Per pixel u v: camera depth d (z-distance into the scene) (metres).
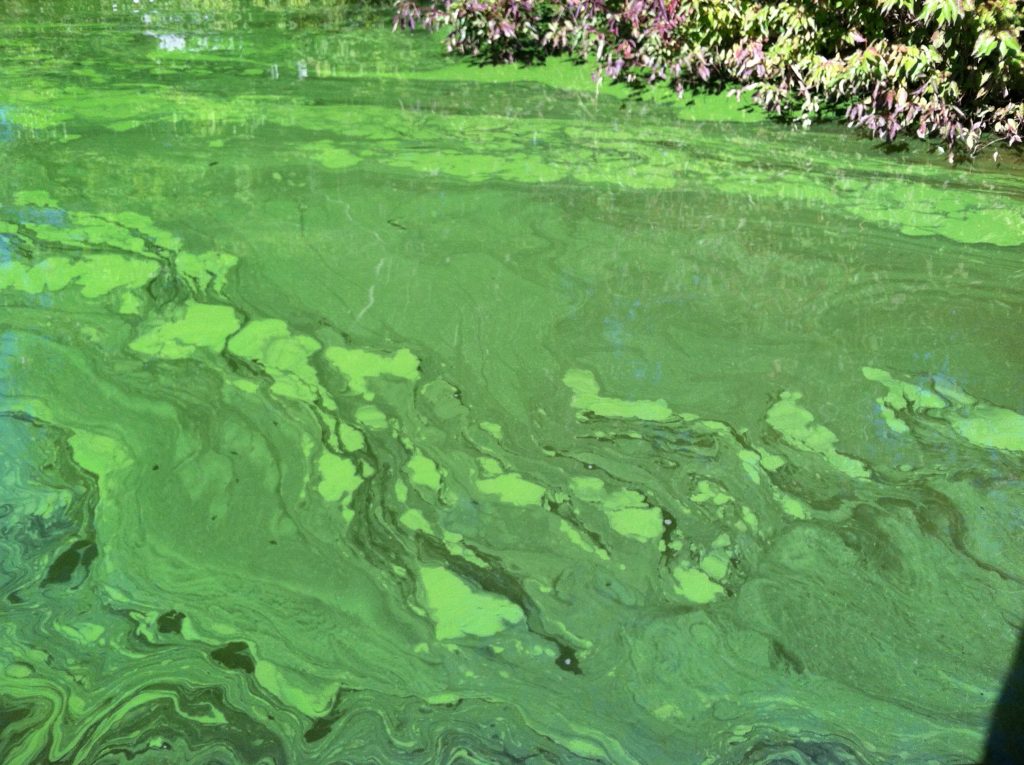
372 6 6.82
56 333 2.82
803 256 3.35
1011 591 2.04
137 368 2.70
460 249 3.36
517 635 1.95
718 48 4.84
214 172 3.92
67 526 2.17
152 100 4.76
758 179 3.97
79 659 1.87
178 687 1.83
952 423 2.53
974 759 1.70
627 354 2.81
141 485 2.30
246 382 2.65
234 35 6.01
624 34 5.20
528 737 1.75
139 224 3.46
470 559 2.13
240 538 2.17
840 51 4.54
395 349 2.82
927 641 1.93
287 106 4.71
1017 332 2.93
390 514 2.24
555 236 3.46
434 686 1.84
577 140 4.36
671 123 4.57
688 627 1.96
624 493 2.31
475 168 4.02
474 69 5.32
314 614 1.99
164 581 2.05
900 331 2.92
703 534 2.20
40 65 5.28
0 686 1.81
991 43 3.91
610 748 1.73
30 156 4.02
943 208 3.74
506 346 2.84
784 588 2.05
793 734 1.75
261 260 3.25
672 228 3.54
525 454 2.44
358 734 1.75
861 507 2.26
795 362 2.77
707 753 1.72
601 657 1.90
